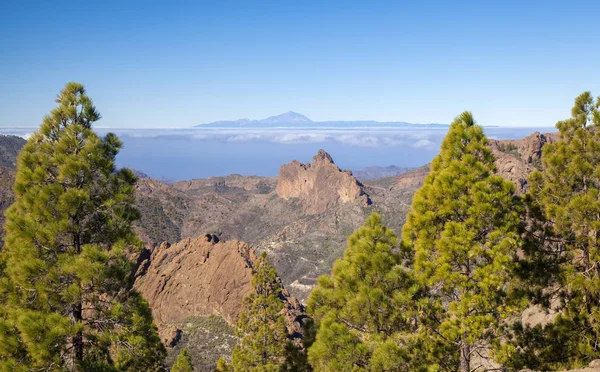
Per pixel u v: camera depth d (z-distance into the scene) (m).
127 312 18.62
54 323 16.31
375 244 21.09
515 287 22.14
